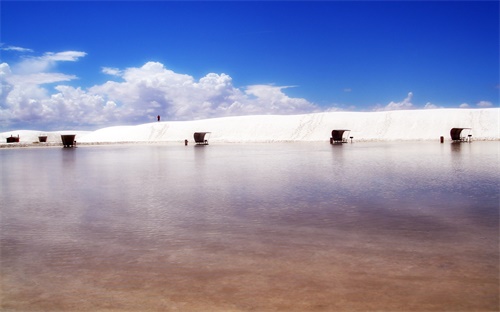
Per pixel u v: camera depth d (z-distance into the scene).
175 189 11.91
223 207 8.90
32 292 4.34
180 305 3.95
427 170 16.38
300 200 9.62
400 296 4.05
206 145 60.59
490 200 9.24
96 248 5.89
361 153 29.97
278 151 35.78
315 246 5.78
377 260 5.12
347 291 4.19
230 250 5.67
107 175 16.47
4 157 32.34
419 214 7.80
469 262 4.98
